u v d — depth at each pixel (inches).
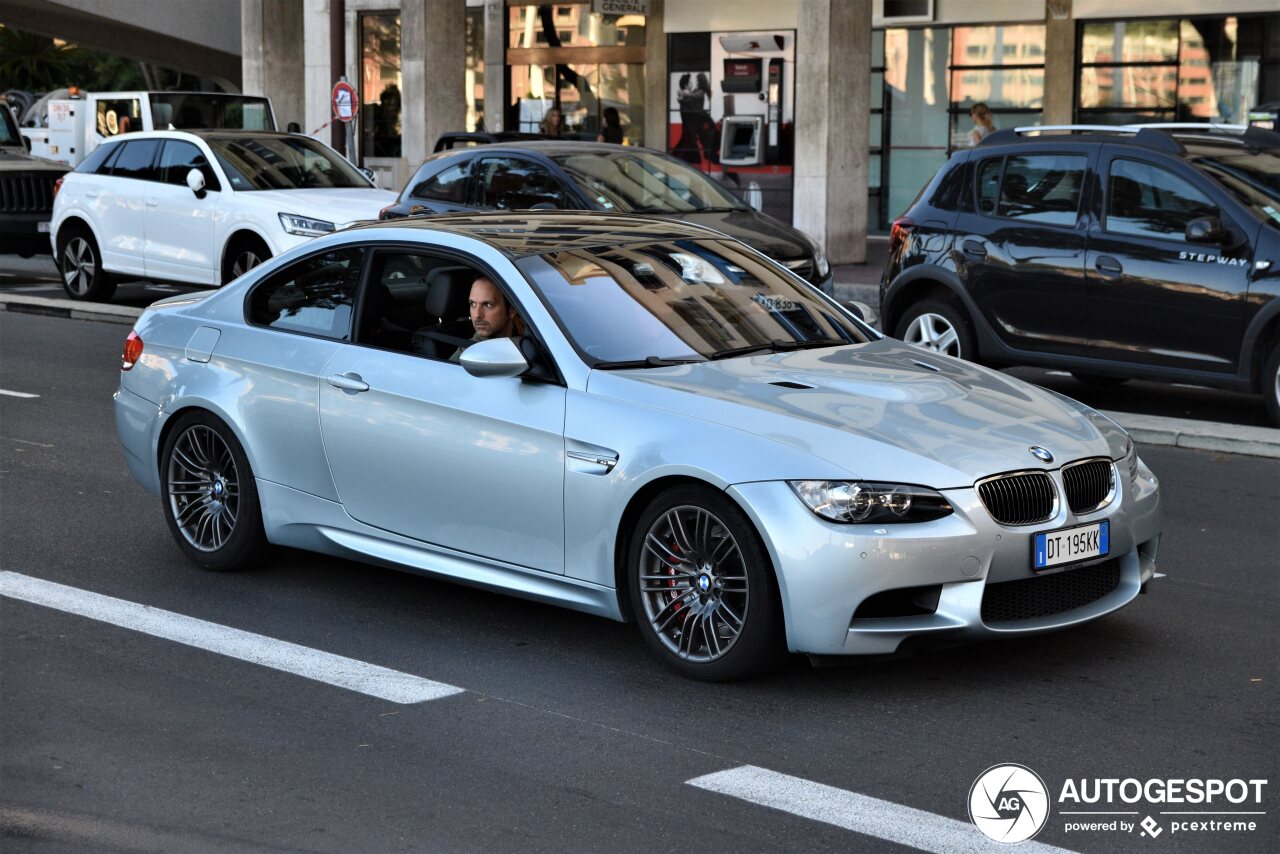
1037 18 908.6
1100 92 897.5
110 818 180.9
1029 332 453.4
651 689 225.5
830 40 805.9
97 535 315.3
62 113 1004.6
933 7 938.1
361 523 264.5
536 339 243.8
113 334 628.4
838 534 210.1
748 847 172.6
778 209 1021.2
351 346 267.3
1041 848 172.7
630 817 180.9
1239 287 410.6
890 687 225.9
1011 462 219.5
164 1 1398.9
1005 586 219.8
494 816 181.3
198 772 194.9
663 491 226.4
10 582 280.8
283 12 1258.0
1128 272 429.7
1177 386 506.3
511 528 243.1
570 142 609.9
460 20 1077.1
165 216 687.1
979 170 469.1
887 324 493.0
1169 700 221.0
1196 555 303.9
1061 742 204.7
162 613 262.8
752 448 217.5
